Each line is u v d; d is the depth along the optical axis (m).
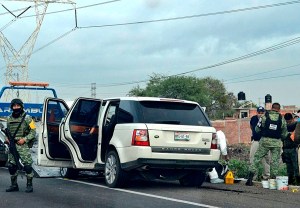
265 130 10.89
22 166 9.45
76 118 10.81
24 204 8.16
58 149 11.18
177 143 9.73
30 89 16.72
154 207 7.88
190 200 8.63
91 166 10.85
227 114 78.75
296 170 11.28
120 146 9.89
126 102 10.26
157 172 10.08
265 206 8.21
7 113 16.48
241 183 11.57
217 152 10.12
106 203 8.25
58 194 9.25
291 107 55.69
